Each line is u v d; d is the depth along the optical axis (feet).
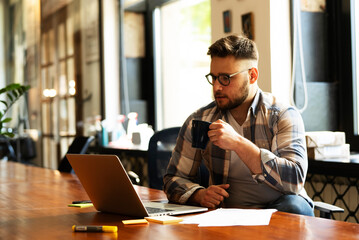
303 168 5.43
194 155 6.17
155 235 3.76
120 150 12.54
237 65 5.73
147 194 6.25
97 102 14.76
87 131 15.33
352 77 9.33
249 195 5.90
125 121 14.40
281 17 9.16
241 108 6.10
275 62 9.12
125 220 4.47
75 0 15.90
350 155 8.74
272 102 6.02
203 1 12.45
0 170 10.27
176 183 5.60
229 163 5.97
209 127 5.11
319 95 9.52
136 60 14.76
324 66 9.67
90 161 4.60
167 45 14.01
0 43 21.49
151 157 7.52
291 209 5.22
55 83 17.44
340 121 9.61
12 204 5.64
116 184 4.47
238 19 9.70
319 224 4.05
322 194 8.40
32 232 4.05
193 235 3.72
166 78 14.12
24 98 19.62
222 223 4.14
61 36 16.93
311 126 9.46
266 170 5.19
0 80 21.40
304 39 9.47
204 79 12.45
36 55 18.85
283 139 5.65
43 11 18.21
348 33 9.37
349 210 7.88
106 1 14.57
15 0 20.42
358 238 3.52
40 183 7.70
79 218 4.63
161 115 14.46
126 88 14.65
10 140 19.71
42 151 18.31
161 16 14.26
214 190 5.16
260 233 3.74
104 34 14.58
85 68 15.40
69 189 6.89
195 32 12.78
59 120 17.15
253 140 5.96
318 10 9.60
